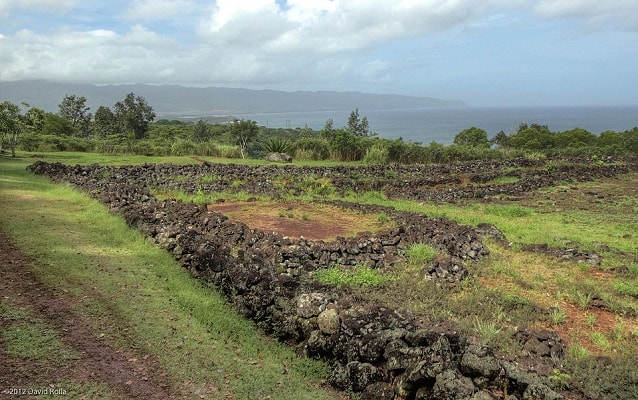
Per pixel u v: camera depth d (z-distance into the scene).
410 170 26.05
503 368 4.70
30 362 5.00
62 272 7.65
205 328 6.29
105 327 5.98
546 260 10.45
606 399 4.96
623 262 10.38
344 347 5.38
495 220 15.05
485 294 7.96
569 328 6.97
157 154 32.53
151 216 10.86
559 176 25.94
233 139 36.84
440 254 9.98
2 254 8.21
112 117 56.31
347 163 32.00
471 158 35.19
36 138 33.06
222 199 16.38
